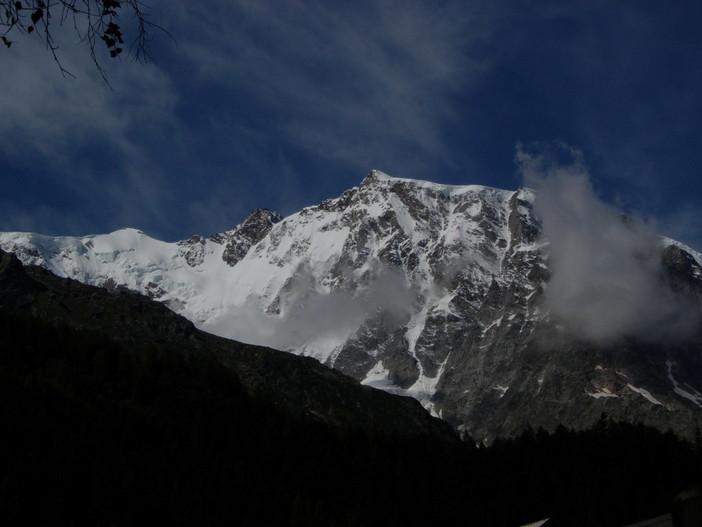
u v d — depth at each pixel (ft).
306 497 561.02
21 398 602.44
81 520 492.54
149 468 557.33
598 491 572.92
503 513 567.18
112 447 571.28
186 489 544.62
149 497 520.01
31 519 478.59
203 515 517.96
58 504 489.67
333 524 525.34
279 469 607.78
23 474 504.02
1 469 512.22
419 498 587.68
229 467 580.71
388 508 574.97
